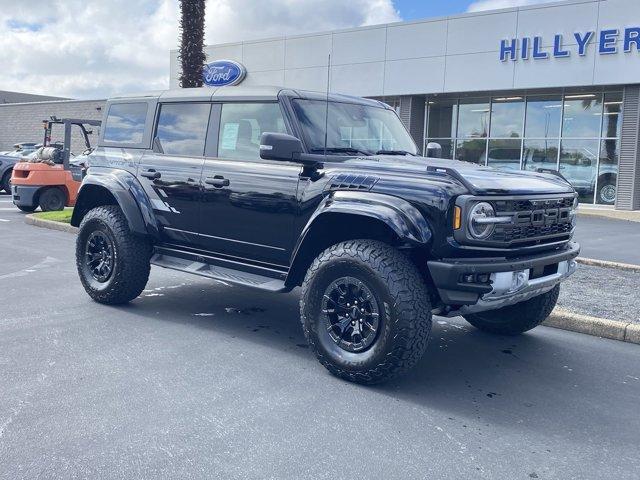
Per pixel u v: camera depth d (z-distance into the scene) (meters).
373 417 4.02
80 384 4.38
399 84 23.02
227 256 5.67
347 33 24.05
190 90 6.11
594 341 5.98
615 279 8.45
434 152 5.47
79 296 6.96
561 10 19.61
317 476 3.25
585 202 20.78
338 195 4.60
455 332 6.15
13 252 10.05
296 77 25.44
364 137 5.57
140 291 6.43
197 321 6.11
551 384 4.78
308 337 4.71
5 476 3.15
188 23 12.91
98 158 6.68
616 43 18.78
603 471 3.45
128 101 6.60
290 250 5.09
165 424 3.79
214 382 4.51
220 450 3.49
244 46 26.77
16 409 3.94
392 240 4.63
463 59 21.58
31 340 5.34
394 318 4.24
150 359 4.95
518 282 4.38
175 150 6.02
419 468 3.39
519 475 3.36
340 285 4.54
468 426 3.96
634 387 4.78
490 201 4.29
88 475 3.18
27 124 38.56
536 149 21.59
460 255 4.28
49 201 15.91
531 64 20.31
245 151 5.48
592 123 20.45
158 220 6.08
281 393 4.34
